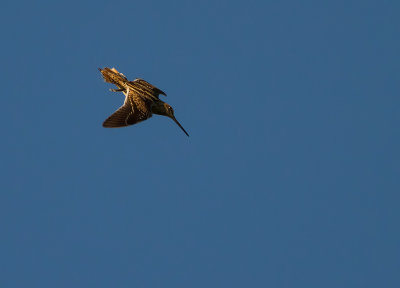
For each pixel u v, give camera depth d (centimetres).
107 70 1886
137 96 1852
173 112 1930
